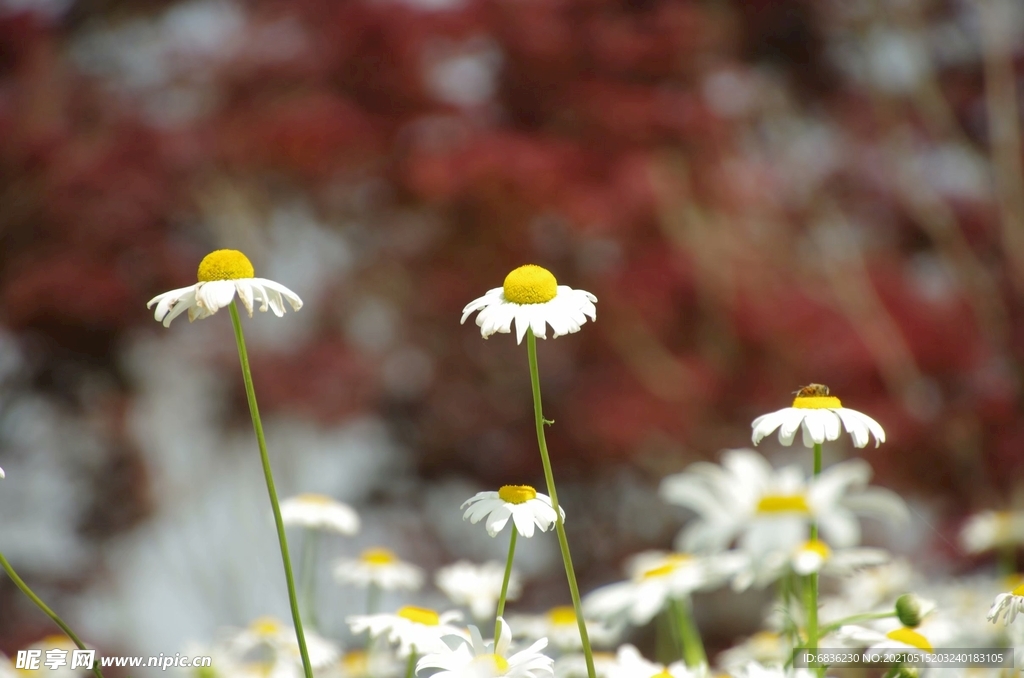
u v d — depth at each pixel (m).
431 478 11.38
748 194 10.83
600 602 3.71
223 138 10.71
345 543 11.14
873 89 12.18
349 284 10.91
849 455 9.64
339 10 10.78
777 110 12.33
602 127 10.38
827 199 11.65
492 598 3.85
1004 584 3.91
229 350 10.86
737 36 11.99
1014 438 9.86
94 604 10.92
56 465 11.55
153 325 10.77
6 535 11.02
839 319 10.02
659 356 9.94
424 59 10.73
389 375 10.93
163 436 11.58
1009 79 11.73
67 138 11.12
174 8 12.20
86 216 10.67
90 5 12.05
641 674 2.84
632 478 10.73
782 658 3.46
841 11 11.95
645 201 9.92
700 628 9.25
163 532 11.29
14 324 10.54
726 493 3.78
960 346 10.16
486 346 10.81
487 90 11.26
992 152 11.74
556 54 10.52
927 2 12.26
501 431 10.93
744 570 3.50
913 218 11.62
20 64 11.66
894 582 4.09
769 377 9.75
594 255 10.58
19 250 10.88
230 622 10.20
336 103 10.66
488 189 9.79
